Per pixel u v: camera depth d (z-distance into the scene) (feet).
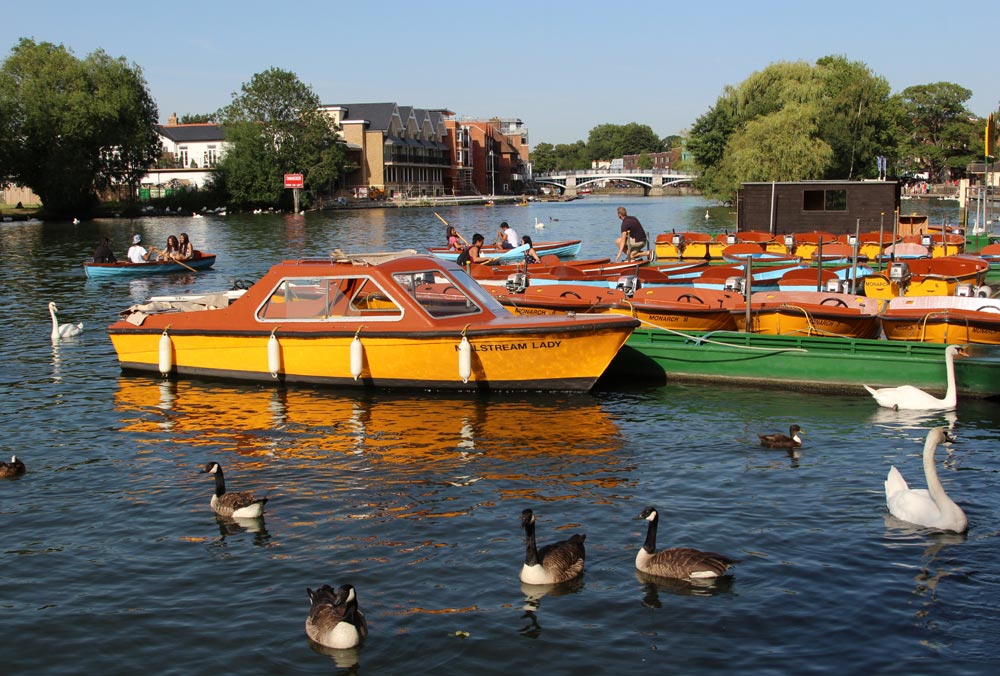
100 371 60.85
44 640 26.71
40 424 48.39
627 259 100.32
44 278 116.26
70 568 31.24
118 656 25.90
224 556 32.04
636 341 58.29
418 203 397.19
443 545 32.60
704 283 80.59
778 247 124.36
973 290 67.46
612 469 40.45
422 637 26.55
